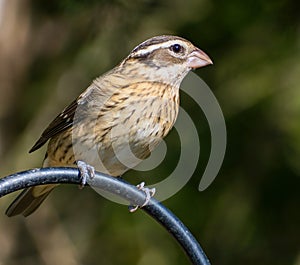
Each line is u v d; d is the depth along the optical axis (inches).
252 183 504.4
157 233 537.3
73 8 520.4
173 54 390.0
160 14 520.7
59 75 553.6
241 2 513.7
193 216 511.2
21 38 547.5
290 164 496.7
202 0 520.7
